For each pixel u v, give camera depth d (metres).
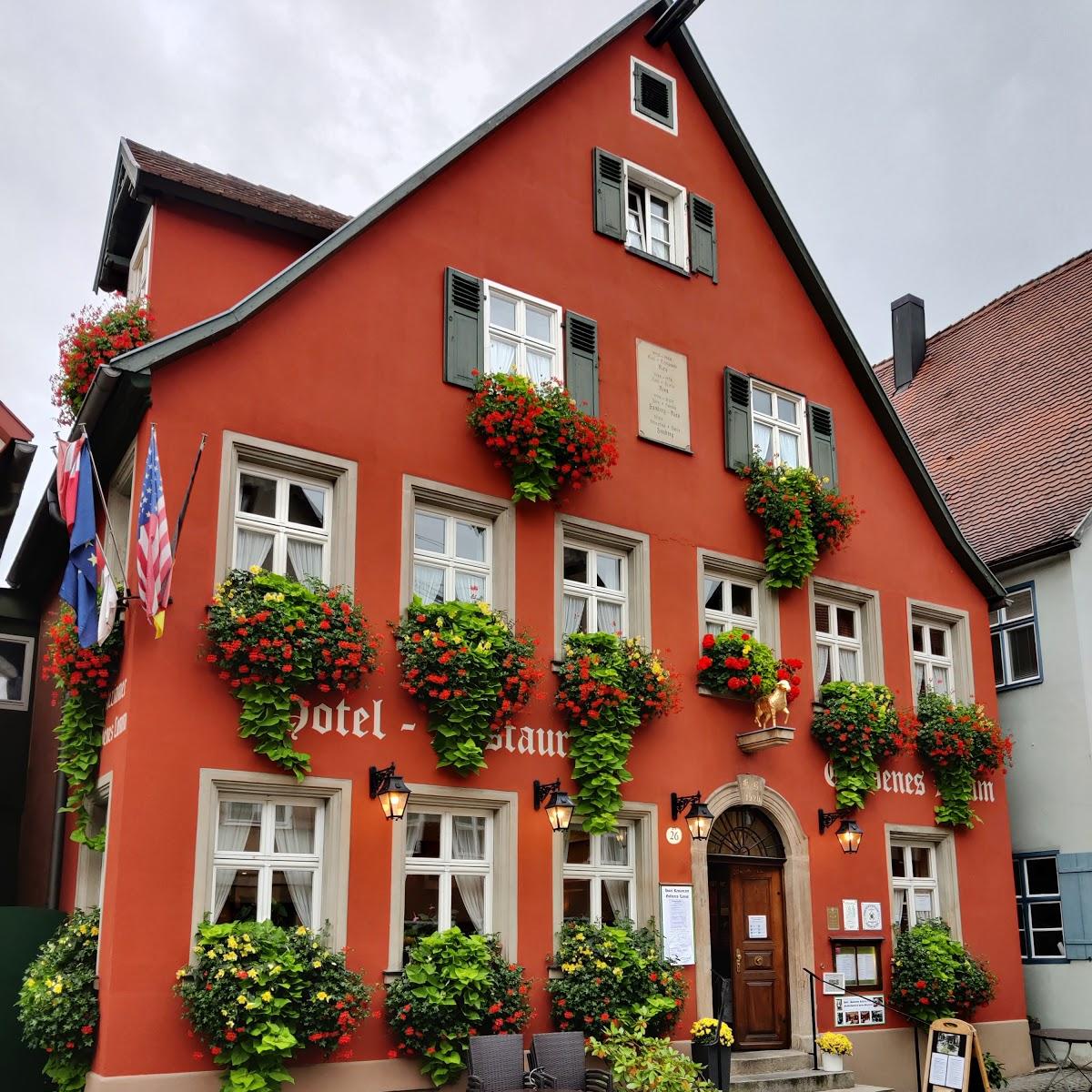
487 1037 10.11
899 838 15.37
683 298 14.76
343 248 11.81
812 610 15.00
